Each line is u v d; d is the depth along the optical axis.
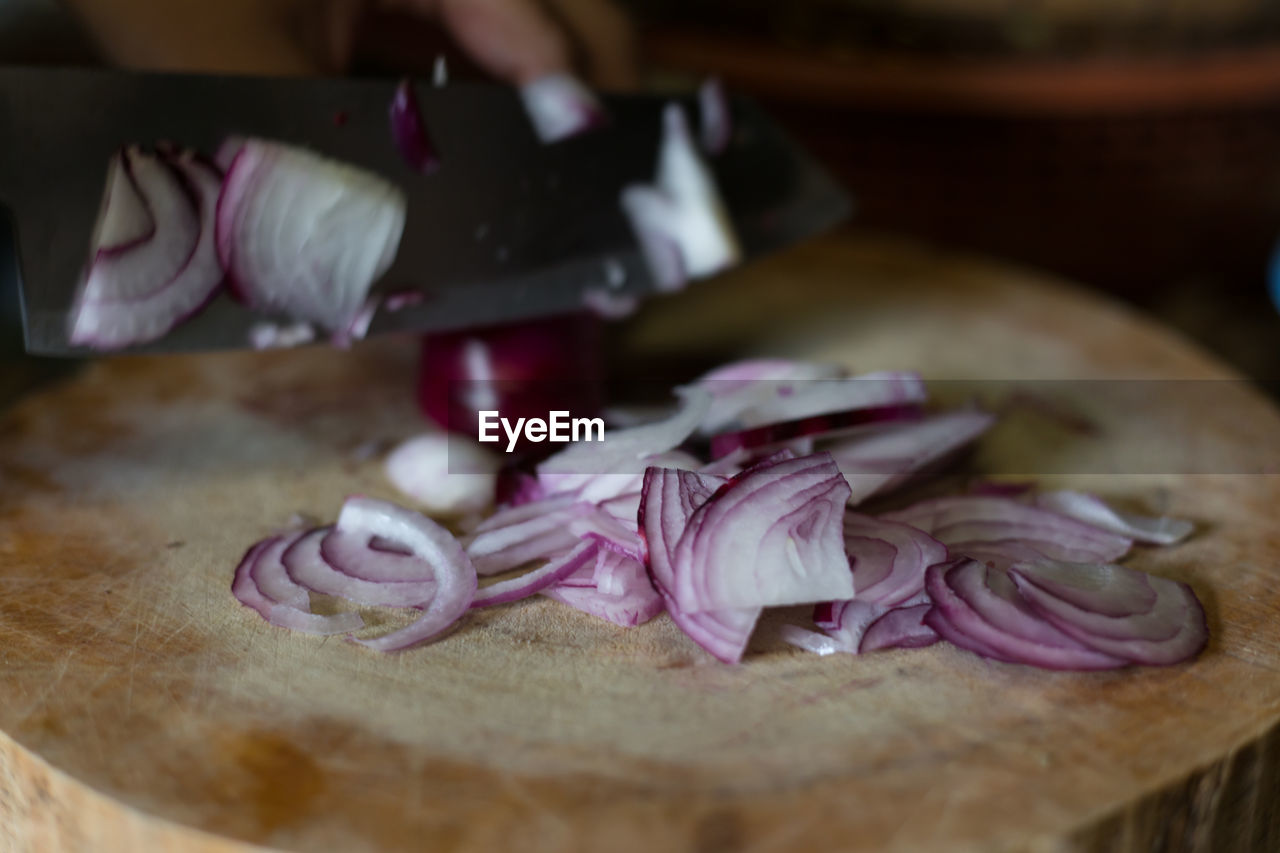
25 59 0.59
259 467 0.47
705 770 0.37
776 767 0.37
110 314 0.42
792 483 0.41
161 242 0.43
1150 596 0.41
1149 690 0.39
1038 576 0.40
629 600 0.41
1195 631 0.40
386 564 0.42
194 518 0.45
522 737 0.38
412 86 0.46
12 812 0.38
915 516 0.43
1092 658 0.39
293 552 0.42
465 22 0.54
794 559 0.40
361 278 0.45
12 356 0.60
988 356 0.53
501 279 0.46
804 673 0.39
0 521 0.44
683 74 0.64
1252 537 0.44
